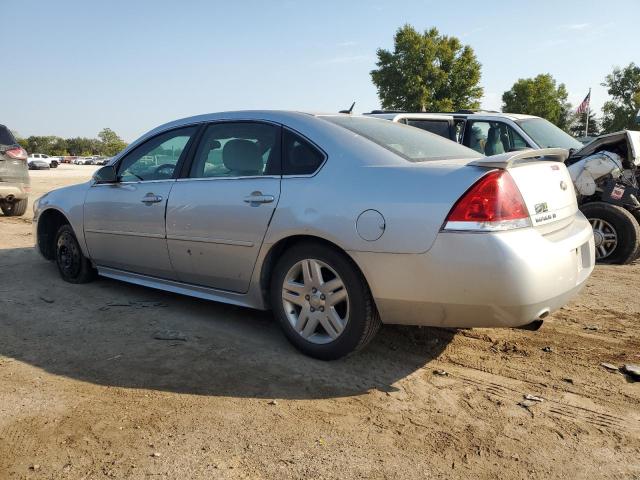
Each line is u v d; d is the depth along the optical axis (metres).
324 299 3.40
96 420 2.75
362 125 3.85
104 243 4.89
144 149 4.69
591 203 6.67
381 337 3.91
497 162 2.92
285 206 3.49
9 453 2.46
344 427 2.71
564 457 2.48
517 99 57.97
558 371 3.38
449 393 3.09
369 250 3.11
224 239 3.84
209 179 4.05
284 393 3.07
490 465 2.42
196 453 2.47
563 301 3.17
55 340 3.88
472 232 2.86
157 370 3.37
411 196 3.03
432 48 40.62
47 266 6.23
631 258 6.51
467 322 3.02
